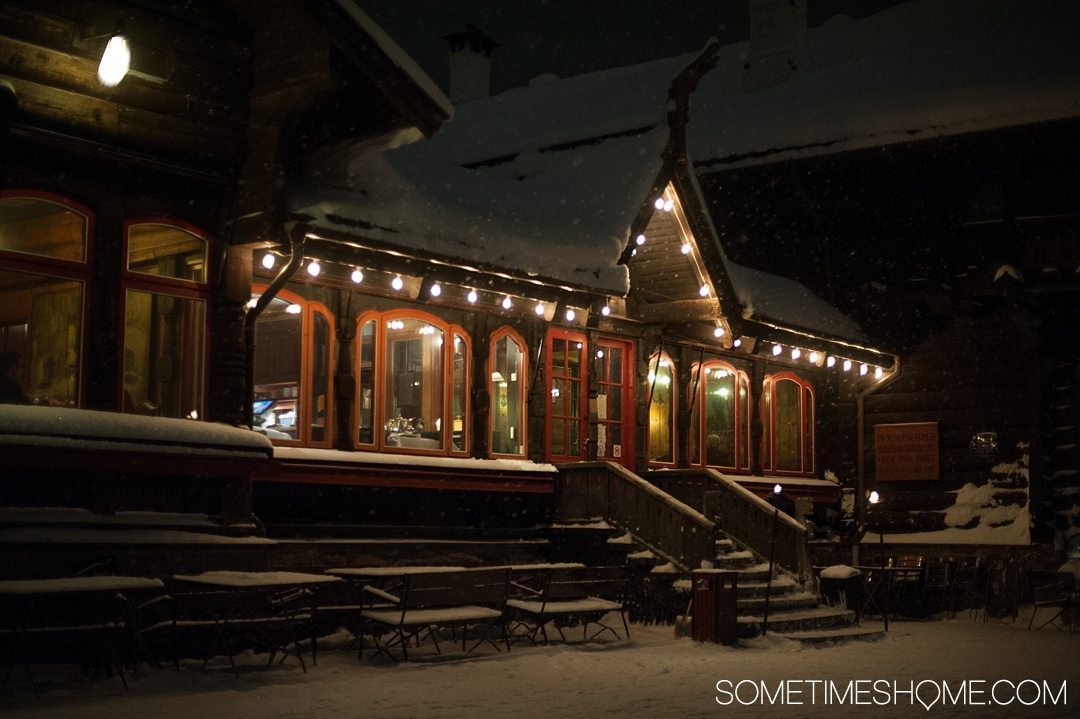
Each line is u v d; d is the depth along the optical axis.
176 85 14.32
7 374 12.91
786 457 24.88
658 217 20.33
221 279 14.75
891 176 23.34
